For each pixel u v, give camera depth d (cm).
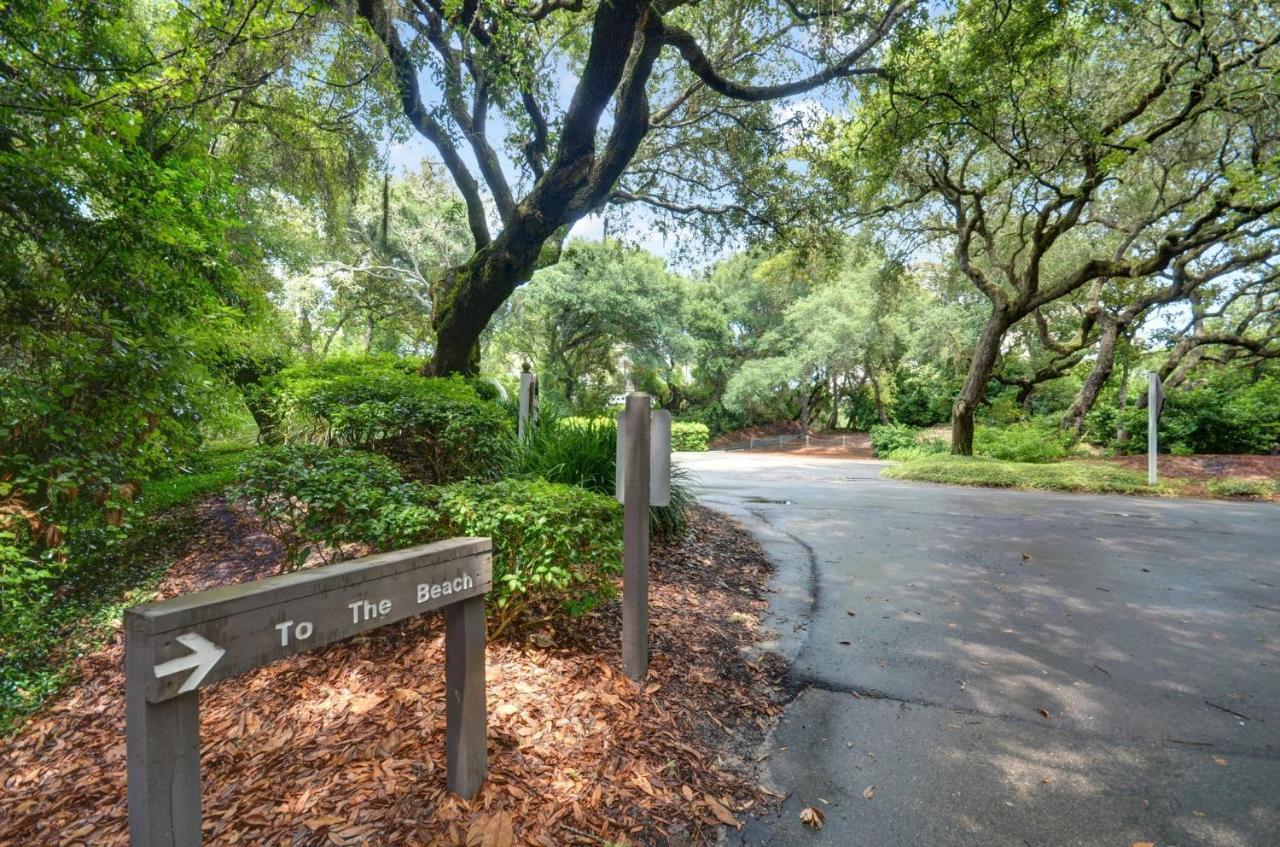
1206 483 1037
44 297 420
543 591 326
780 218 1145
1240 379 1606
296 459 392
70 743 300
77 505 408
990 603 429
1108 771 238
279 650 147
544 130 927
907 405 2681
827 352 2361
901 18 738
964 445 1463
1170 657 341
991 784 231
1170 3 950
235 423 689
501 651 307
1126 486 1021
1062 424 1552
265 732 257
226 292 655
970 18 837
